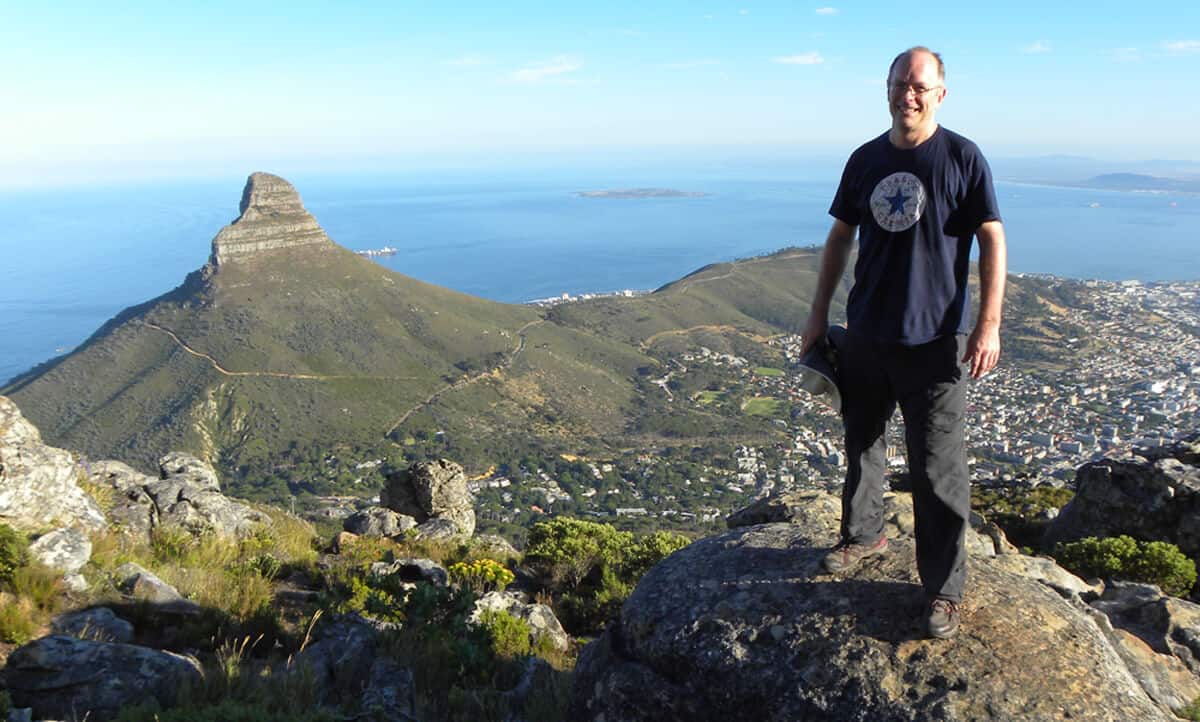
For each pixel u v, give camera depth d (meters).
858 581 3.61
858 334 3.54
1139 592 6.82
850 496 3.78
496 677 6.20
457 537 13.95
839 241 3.74
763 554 4.00
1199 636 6.04
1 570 6.73
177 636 6.71
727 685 3.35
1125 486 12.27
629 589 10.46
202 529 10.54
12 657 5.25
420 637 6.67
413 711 5.34
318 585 9.61
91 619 6.44
